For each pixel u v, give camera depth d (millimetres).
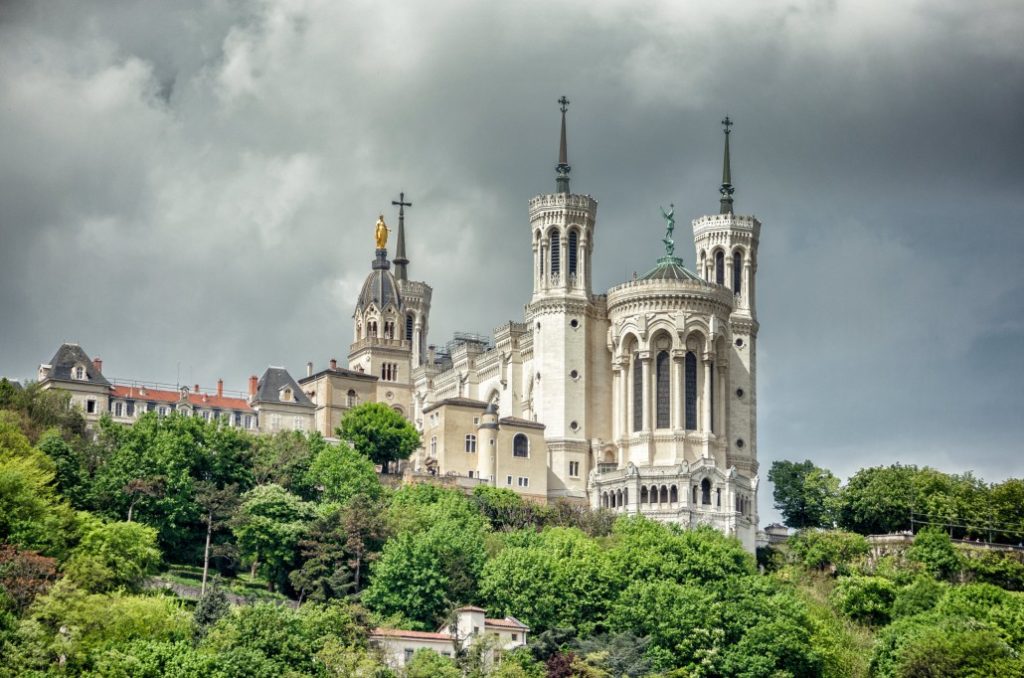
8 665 197625
